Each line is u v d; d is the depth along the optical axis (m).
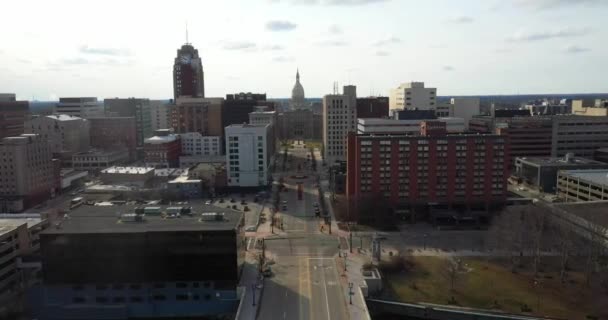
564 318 130.00
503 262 166.62
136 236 137.50
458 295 142.88
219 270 139.88
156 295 141.25
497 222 186.62
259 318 126.94
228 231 138.62
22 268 155.25
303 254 176.25
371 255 173.38
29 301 140.25
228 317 137.00
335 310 131.12
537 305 136.50
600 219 171.75
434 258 171.00
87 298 140.62
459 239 191.62
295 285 148.12
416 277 155.38
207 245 138.88
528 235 171.25
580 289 145.38
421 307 135.62
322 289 145.00
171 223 146.38
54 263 138.25
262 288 146.00
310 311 130.62
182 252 138.88
